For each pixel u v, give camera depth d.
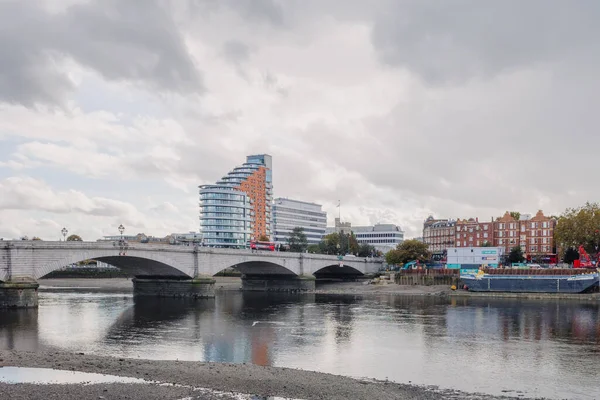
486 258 186.62
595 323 92.81
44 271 101.75
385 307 122.25
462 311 113.31
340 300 142.25
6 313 94.69
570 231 181.25
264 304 127.94
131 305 118.88
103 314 101.12
